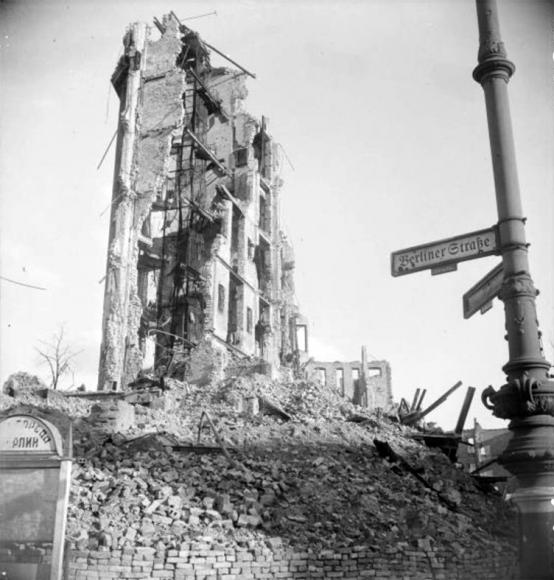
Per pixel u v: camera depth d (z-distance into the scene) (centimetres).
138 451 1619
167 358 4256
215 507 1329
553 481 779
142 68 4566
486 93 938
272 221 6262
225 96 6116
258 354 5791
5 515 861
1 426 886
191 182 4900
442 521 1525
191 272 4700
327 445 2081
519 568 782
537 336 833
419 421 3122
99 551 1054
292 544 1227
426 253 960
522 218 887
